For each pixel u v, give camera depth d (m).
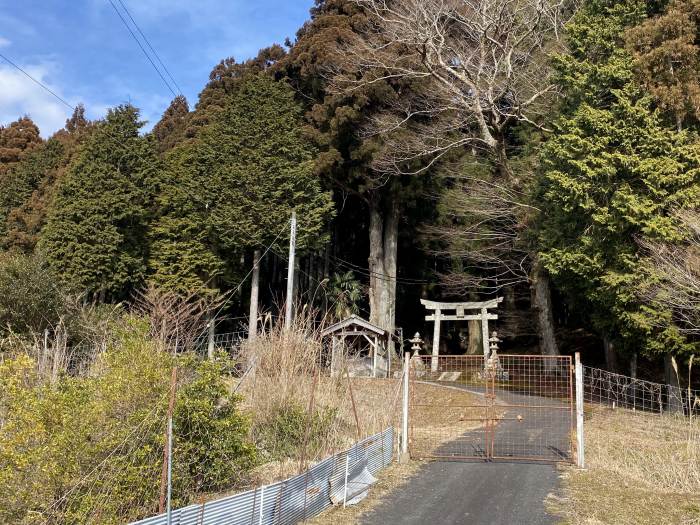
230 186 25.00
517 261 27.69
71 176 24.67
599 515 6.96
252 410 9.32
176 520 4.78
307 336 11.12
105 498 5.27
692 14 15.69
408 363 10.17
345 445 9.28
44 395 5.94
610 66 16.22
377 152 24.58
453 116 24.78
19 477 5.04
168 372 6.69
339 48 25.44
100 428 5.71
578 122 16.39
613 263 15.41
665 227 14.13
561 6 21.23
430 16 21.11
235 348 12.61
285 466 8.34
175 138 33.03
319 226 25.27
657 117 15.58
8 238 28.05
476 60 22.48
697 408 15.10
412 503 7.42
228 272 25.80
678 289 13.48
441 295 33.03
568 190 15.93
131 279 23.88
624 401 17.41
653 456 9.75
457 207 25.27
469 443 11.41
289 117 26.47
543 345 24.38
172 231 24.78
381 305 28.25
